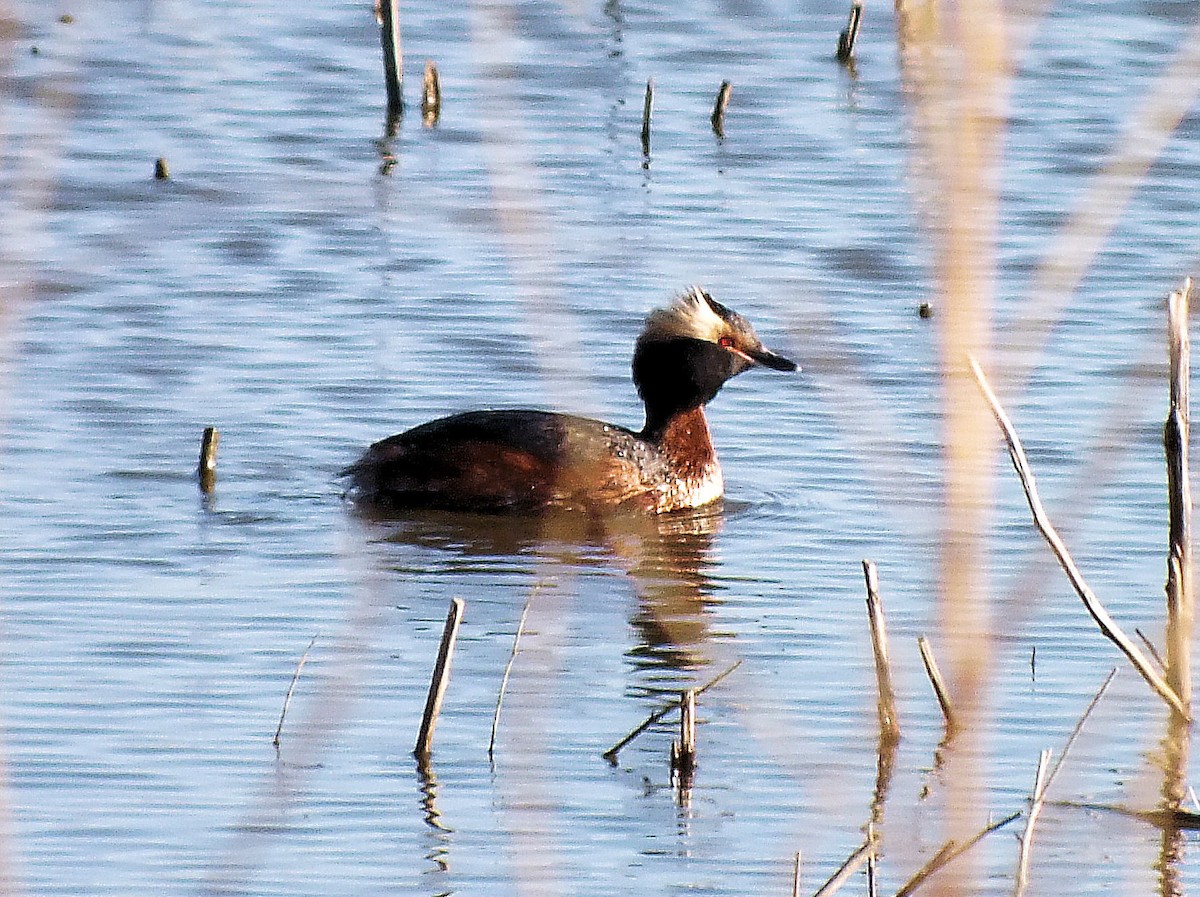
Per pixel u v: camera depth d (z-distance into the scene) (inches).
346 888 385.4
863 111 1041.5
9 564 541.0
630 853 400.8
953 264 272.4
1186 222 872.9
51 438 636.7
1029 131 994.7
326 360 715.4
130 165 928.3
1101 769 436.5
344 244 840.3
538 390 697.6
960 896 371.9
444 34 1135.6
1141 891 387.2
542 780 429.7
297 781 425.4
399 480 609.9
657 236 858.1
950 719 455.5
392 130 1002.7
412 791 423.8
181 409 666.8
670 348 623.8
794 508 610.2
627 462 608.4
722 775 434.6
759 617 525.3
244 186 911.0
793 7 1200.2
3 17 378.0
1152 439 646.5
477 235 856.9
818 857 399.2
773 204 903.7
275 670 481.7
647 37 1146.7
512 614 524.7
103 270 796.6
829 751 445.4
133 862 391.5
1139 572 545.0
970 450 287.7
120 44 1096.2
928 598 538.3
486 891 385.7
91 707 456.1
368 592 534.6
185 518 582.2
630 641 507.5
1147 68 1082.1
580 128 1005.2
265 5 1181.1
